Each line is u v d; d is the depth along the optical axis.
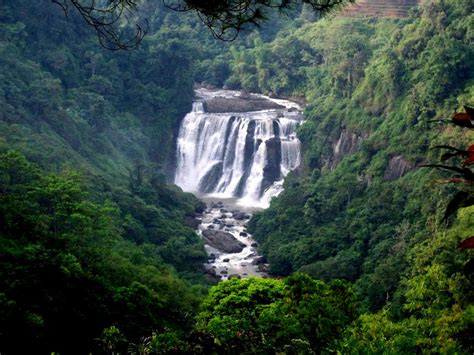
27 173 38.34
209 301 24.48
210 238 51.66
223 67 88.81
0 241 24.30
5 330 17.78
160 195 57.53
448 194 41.38
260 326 12.50
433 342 15.06
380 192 49.19
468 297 25.58
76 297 23.05
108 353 16.03
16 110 55.53
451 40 50.81
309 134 65.75
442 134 48.34
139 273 30.12
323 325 12.47
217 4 8.20
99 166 58.28
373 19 83.38
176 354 11.30
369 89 61.06
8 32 63.66
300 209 51.88
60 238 27.67
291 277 17.11
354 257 42.75
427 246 36.28
